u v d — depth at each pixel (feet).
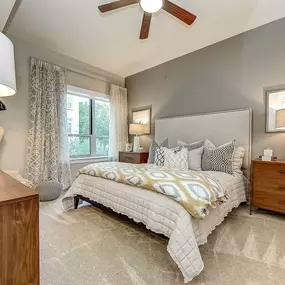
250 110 10.12
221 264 5.18
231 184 8.15
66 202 9.13
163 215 5.41
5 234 2.43
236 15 9.04
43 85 11.36
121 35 10.62
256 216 8.43
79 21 9.39
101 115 15.79
